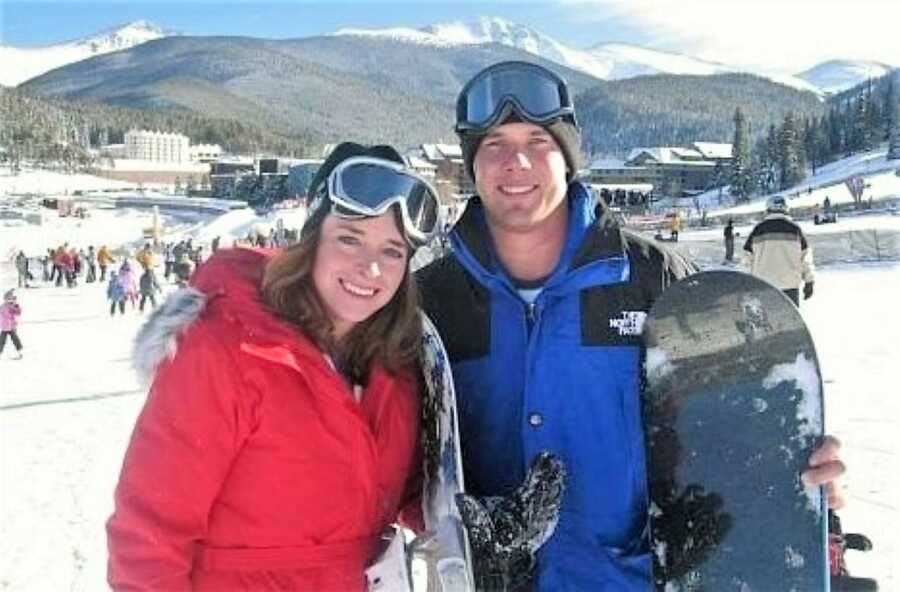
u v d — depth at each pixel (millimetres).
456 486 2545
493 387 2721
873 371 10383
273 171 112812
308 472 2336
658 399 2715
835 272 25922
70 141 171125
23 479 6727
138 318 21344
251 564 2336
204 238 56719
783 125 97938
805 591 2643
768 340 2746
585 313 2689
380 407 2529
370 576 2475
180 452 2221
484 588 2539
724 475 2717
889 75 120250
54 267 33906
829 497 2754
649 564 2719
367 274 2379
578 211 2719
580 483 2688
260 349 2275
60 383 11562
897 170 76500
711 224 49812
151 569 2215
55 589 4633
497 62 2723
